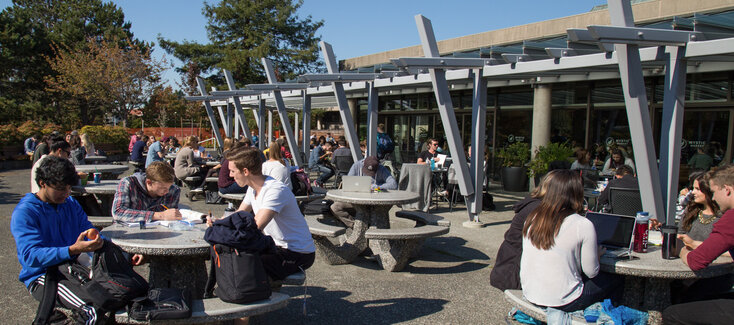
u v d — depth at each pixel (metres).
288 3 33.66
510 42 13.83
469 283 5.49
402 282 5.50
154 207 4.70
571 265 3.47
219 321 3.37
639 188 6.53
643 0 11.59
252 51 31.42
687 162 10.23
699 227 4.14
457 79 8.69
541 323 4.12
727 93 9.56
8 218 8.58
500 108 14.22
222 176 7.85
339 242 7.43
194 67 34.91
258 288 3.32
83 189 6.39
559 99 12.65
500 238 7.70
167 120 38.00
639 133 5.83
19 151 20.47
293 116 30.53
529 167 11.35
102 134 25.77
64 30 37.44
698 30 5.77
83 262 3.51
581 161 9.07
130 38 40.75
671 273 3.35
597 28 5.23
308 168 13.23
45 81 34.66
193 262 3.93
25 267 3.28
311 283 5.40
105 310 3.02
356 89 11.27
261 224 3.61
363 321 4.35
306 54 32.84
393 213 9.91
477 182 8.52
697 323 3.37
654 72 9.76
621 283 3.71
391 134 18.16
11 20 32.53
